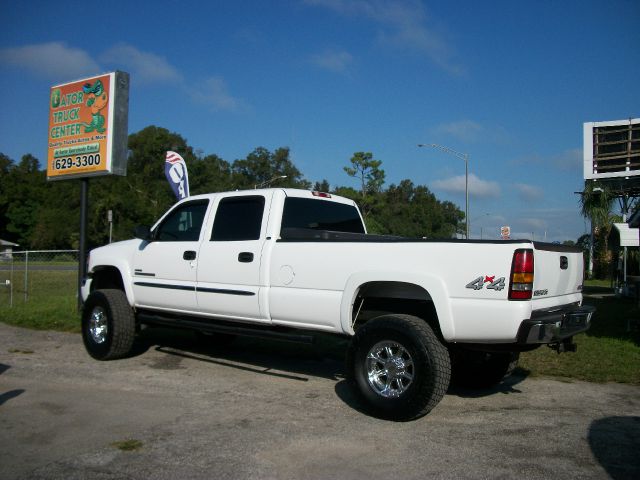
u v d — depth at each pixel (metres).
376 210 58.69
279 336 5.86
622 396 5.99
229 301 6.32
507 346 4.96
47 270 24.08
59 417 5.01
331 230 6.87
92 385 6.18
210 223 6.75
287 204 6.34
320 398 5.75
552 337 4.81
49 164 12.08
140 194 67.69
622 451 4.30
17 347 8.45
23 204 81.50
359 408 5.39
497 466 3.98
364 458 4.11
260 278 6.04
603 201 22.25
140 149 78.75
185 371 6.95
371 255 5.27
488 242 4.73
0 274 23.33
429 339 4.80
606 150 14.35
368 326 5.12
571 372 7.01
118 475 3.77
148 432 4.63
